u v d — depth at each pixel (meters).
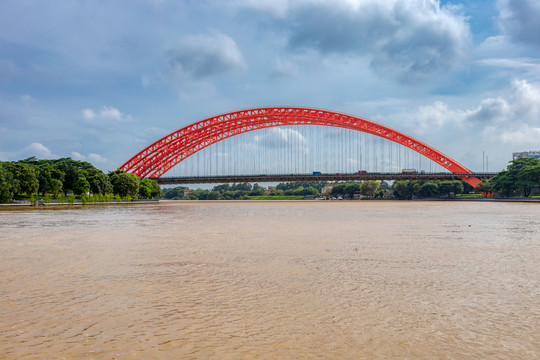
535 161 124.19
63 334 10.03
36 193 92.94
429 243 26.80
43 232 35.09
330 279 15.73
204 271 17.38
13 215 60.84
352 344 9.43
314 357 8.78
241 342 9.55
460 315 11.37
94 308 12.08
